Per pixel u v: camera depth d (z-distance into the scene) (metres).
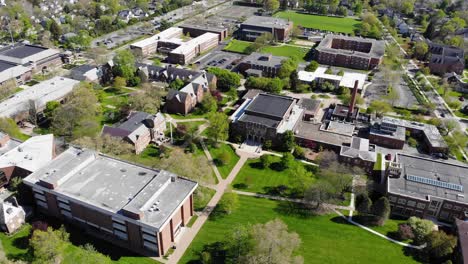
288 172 152.12
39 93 192.12
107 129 159.62
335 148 164.00
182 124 180.25
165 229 110.50
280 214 130.25
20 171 134.62
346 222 127.69
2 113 171.00
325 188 132.75
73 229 120.81
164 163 135.75
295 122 177.25
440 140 171.50
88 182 122.50
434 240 113.62
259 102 186.00
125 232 114.81
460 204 125.31
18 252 110.94
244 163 157.38
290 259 102.81
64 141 161.00
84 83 197.62
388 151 169.50
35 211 127.62
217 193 139.00
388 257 114.31
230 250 111.69
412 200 128.38
